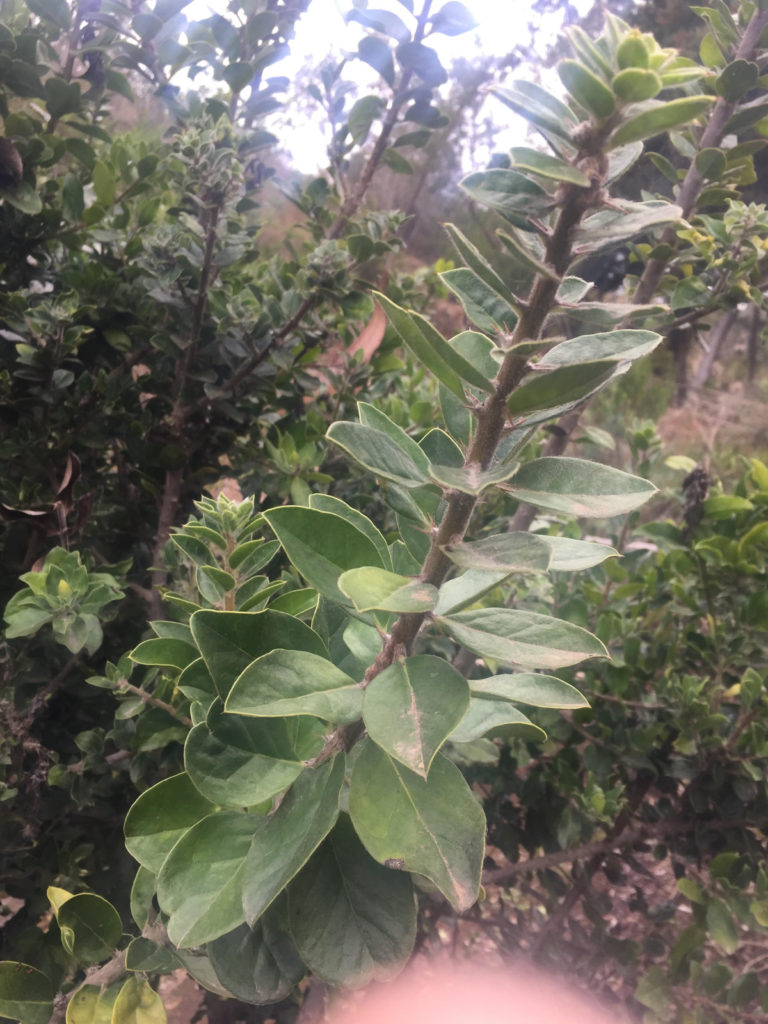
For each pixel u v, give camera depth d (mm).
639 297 520
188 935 225
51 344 474
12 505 460
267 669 218
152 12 494
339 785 225
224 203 442
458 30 516
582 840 558
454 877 208
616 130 176
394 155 593
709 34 481
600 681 552
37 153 493
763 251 460
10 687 423
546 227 192
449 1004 538
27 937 434
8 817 403
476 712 282
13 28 521
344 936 230
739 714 533
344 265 486
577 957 562
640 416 1974
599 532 780
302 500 498
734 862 460
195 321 477
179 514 560
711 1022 433
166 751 409
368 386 620
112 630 510
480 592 227
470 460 209
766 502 545
